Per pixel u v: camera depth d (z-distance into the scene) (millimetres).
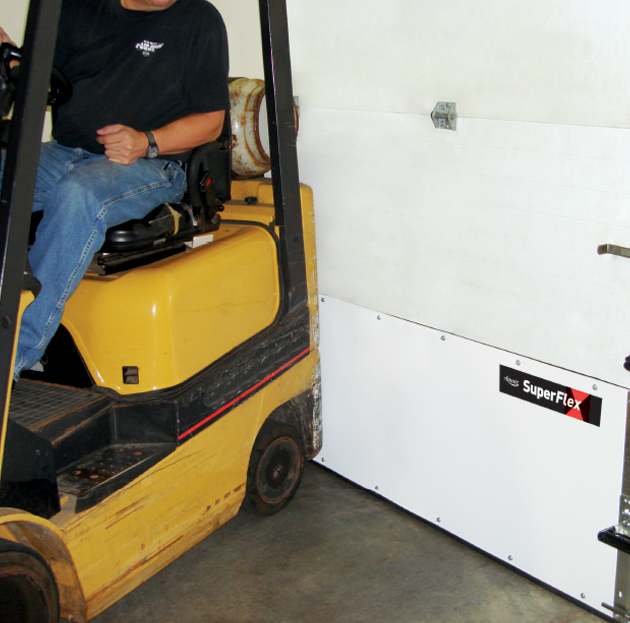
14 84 1576
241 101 2367
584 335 1936
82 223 1829
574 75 1762
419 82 2102
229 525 2615
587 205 1833
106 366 1933
